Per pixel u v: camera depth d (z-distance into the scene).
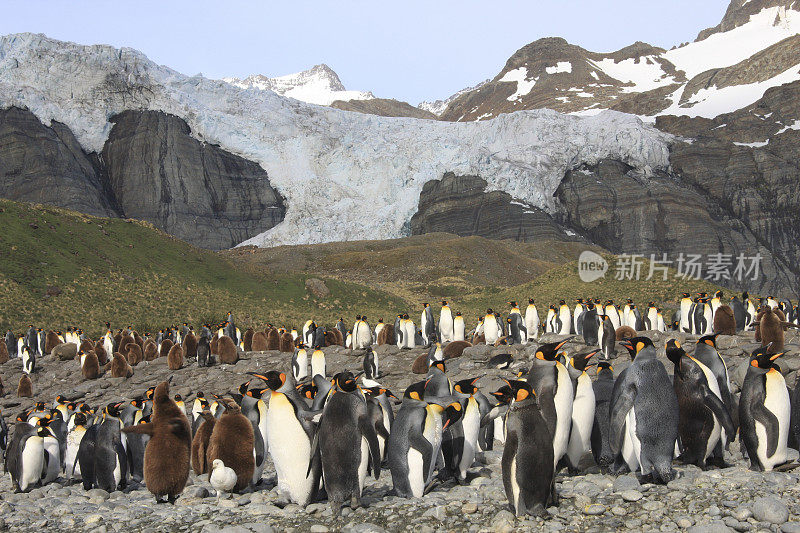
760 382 8.31
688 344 18.12
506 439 7.31
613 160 179.00
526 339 23.83
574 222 171.25
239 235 163.88
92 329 45.56
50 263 54.28
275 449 8.47
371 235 152.12
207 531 7.53
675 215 168.00
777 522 6.50
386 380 21.22
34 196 143.88
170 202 161.00
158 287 56.50
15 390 27.70
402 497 8.38
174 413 9.51
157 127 162.88
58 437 13.91
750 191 174.62
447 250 116.56
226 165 166.88
